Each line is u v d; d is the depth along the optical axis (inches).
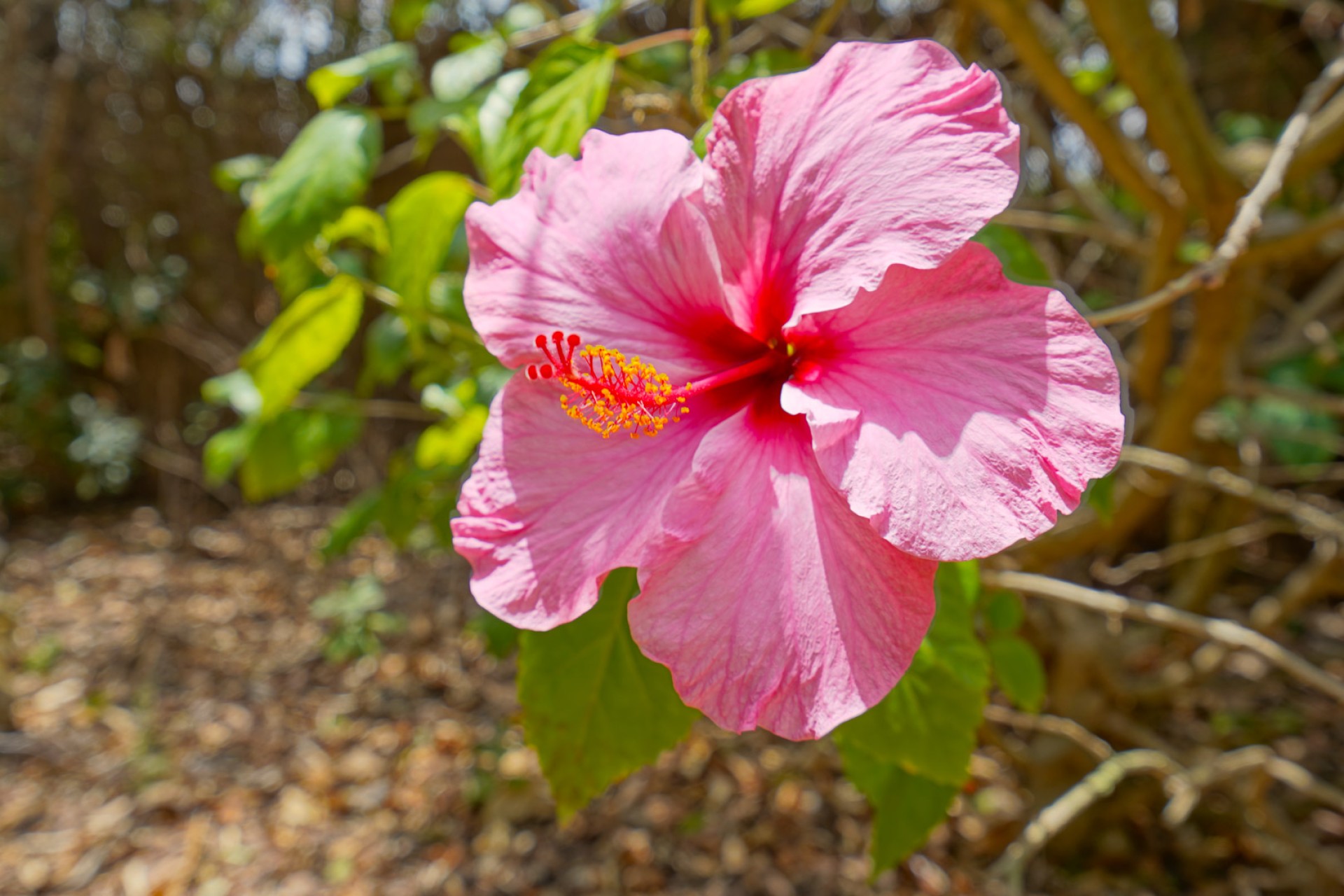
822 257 7.3
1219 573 30.3
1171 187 19.0
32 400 58.6
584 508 8.2
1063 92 14.6
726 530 7.6
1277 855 25.6
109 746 35.8
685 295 8.4
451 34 38.9
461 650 40.7
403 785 33.4
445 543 18.1
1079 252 32.4
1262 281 27.0
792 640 7.2
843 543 7.3
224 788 33.6
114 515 59.9
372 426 47.6
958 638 9.6
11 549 54.1
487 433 8.5
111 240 63.4
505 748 33.1
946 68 7.2
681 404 8.6
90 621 45.1
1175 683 26.3
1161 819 28.4
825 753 32.4
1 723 36.4
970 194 6.7
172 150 60.9
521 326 8.6
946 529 6.6
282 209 11.3
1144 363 18.9
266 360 14.1
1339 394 31.8
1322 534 24.5
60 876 29.6
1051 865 27.6
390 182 50.5
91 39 60.2
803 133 7.6
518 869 29.6
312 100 56.4
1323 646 37.8
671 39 10.5
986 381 6.9
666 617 7.5
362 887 29.3
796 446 7.9
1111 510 11.4
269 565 50.2
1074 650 26.0
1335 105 16.0
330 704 38.3
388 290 13.8
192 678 40.2
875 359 7.4
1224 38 40.8
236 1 55.8
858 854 29.3
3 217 61.5
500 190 9.8
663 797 31.9
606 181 8.6
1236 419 26.1
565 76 9.9
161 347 62.7
